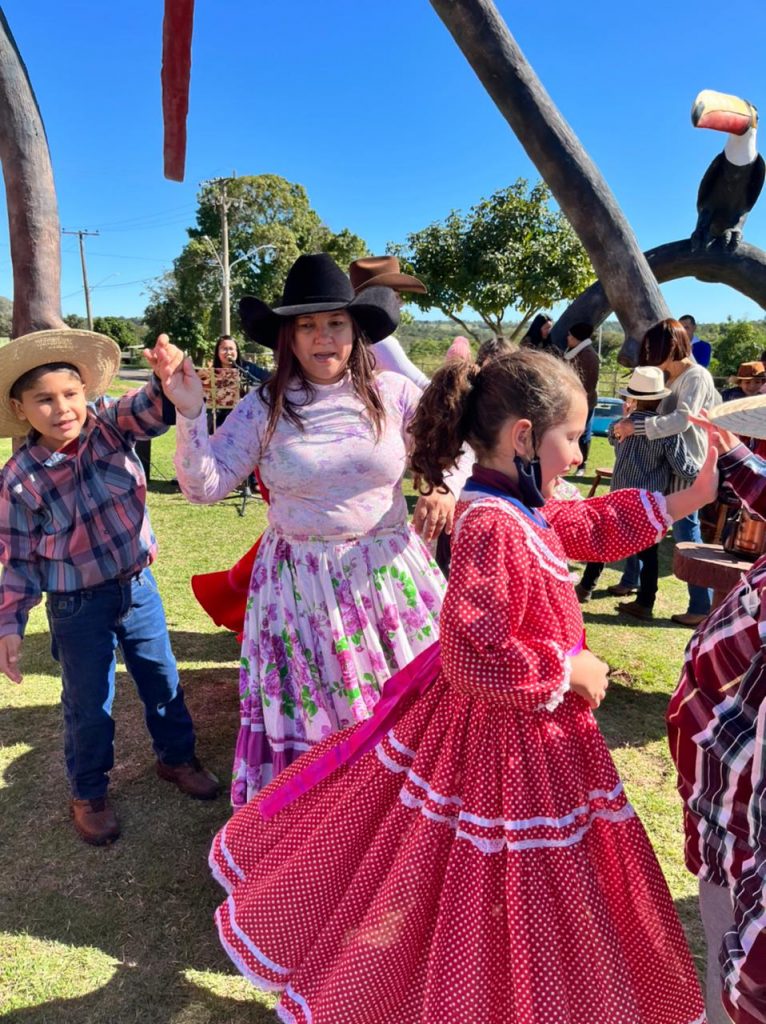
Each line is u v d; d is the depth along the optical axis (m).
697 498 1.71
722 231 4.65
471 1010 1.41
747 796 1.30
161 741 2.76
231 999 1.92
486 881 1.46
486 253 15.20
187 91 1.79
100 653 2.43
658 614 4.82
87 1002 1.90
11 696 3.54
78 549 2.32
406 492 8.62
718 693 1.38
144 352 1.96
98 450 2.33
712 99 3.94
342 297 2.15
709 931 1.50
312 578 2.22
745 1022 1.24
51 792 2.79
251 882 1.74
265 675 2.24
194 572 5.29
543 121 3.87
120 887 2.31
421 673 1.66
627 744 3.19
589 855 1.51
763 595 1.27
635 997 1.43
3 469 2.30
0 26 3.25
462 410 1.58
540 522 1.59
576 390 1.54
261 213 48.31
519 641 1.43
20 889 2.29
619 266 4.03
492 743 1.49
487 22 3.74
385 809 1.63
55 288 3.47
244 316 2.20
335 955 1.59
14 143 3.32
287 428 2.21
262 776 2.25
